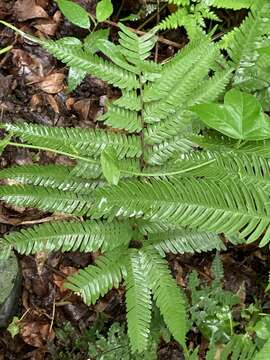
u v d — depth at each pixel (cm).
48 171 66
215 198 60
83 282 64
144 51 68
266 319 68
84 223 66
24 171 65
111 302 79
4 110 83
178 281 81
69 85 82
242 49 75
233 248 85
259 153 67
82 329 78
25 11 88
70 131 66
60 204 66
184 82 67
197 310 74
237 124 62
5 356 76
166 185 60
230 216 60
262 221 61
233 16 90
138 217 63
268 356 58
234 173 65
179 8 81
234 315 79
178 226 68
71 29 89
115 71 67
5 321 74
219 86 68
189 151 69
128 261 67
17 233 63
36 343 77
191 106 63
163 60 90
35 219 80
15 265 73
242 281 83
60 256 80
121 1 90
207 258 84
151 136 68
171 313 63
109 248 66
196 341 78
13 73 85
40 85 86
